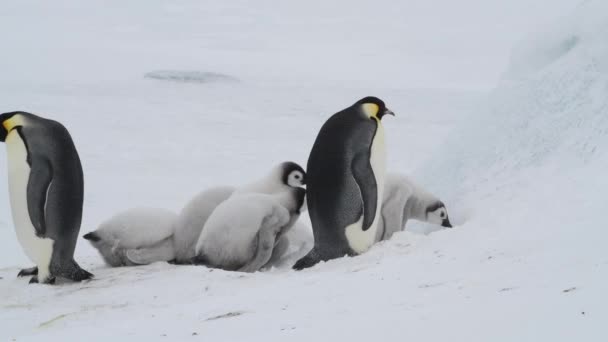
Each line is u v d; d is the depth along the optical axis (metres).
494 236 22.67
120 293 23.23
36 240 26.62
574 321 11.46
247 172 63.38
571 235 19.14
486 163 30.73
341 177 28.05
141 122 89.69
